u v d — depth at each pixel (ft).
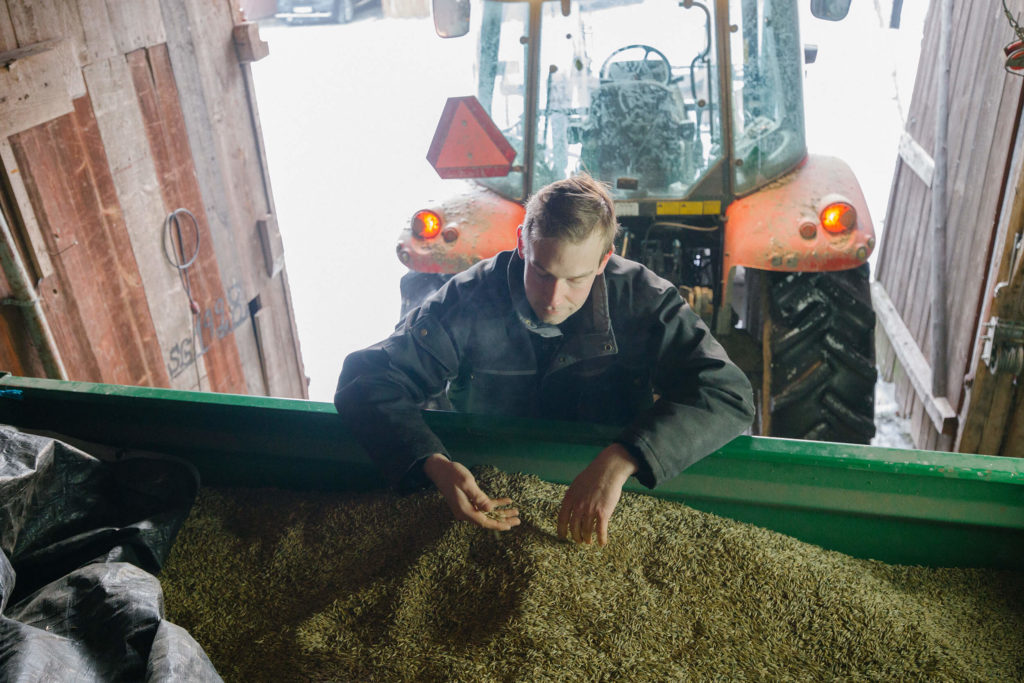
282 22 49.85
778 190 10.59
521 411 5.75
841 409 10.80
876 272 17.87
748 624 4.76
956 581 5.31
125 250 11.57
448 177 9.46
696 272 11.55
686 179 10.60
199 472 6.21
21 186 9.58
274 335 16.21
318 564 5.41
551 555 5.00
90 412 6.06
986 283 11.27
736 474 5.32
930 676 4.41
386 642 4.72
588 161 10.82
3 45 9.41
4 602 4.23
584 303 5.14
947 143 13.30
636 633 4.63
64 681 3.74
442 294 5.39
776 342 10.81
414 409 5.05
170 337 12.72
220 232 13.94
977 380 10.81
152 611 4.23
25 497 4.92
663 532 5.27
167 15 12.14
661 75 10.30
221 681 4.04
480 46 10.78
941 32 13.75
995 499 5.08
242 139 14.48
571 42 10.37
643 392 5.60
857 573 5.20
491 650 4.54
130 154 11.50
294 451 5.90
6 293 9.55
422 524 5.47
